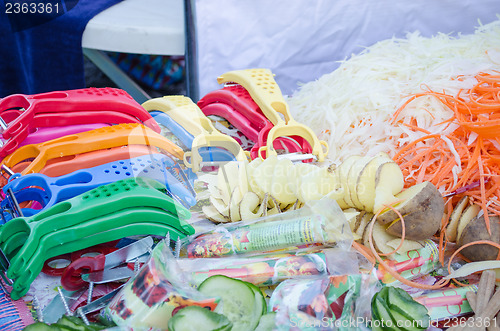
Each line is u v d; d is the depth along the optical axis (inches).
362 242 24.4
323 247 22.6
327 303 19.2
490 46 40.0
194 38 50.1
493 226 23.7
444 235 25.6
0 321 20.7
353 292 19.8
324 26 53.1
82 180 26.4
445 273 24.5
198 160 30.1
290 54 54.1
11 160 27.5
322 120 36.4
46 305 22.0
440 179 28.0
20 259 21.0
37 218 22.4
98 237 23.0
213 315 17.4
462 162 29.0
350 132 34.7
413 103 33.4
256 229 23.3
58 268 23.8
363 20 53.1
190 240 24.4
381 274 22.7
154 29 50.1
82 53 51.3
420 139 30.0
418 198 22.7
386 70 38.1
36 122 30.6
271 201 26.1
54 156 27.5
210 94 38.1
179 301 18.2
